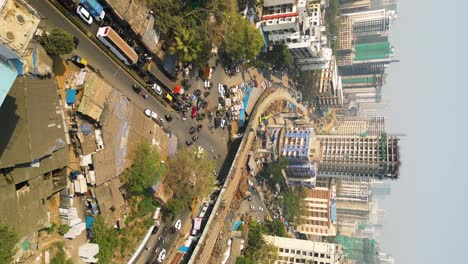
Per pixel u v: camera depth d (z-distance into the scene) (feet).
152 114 293.43
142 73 286.46
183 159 299.58
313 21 500.33
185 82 327.88
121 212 261.24
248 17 409.69
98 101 234.38
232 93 383.86
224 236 357.41
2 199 180.96
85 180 230.07
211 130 360.28
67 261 217.15
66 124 221.87
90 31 242.58
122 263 261.44
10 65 149.38
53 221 215.31
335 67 652.48
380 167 490.90
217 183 362.94
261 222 440.45
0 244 170.50
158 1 278.87
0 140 178.60
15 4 147.74
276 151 448.24
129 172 261.44
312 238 602.03
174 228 310.65
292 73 528.22
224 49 361.30
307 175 488.02
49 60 211.61
